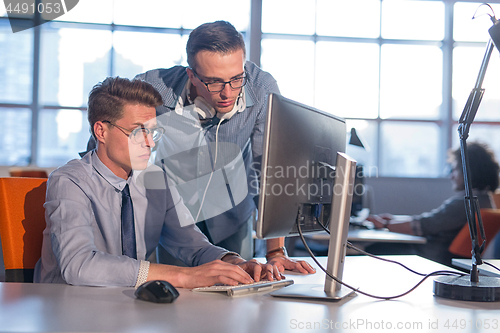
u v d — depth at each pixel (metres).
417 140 6.60
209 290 0.90
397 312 0.76
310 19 6.57
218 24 1.32
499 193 2.99
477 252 0.91
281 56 6.55
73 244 0.99
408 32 6.61
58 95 6.31
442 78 6.61
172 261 1.51
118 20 6.30
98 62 6.32
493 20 0.90
